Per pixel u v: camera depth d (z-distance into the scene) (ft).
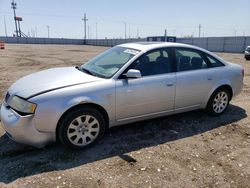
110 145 13.93
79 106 12.96
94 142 13.74
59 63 59.06
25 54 89.92
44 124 12.18
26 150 13.25
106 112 13.67
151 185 10.60
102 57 16.67
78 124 13.05
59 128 12.67
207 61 17.48
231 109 20.22
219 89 17.95
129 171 11.55
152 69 15.12
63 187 10.30
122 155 12.93
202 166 12.12
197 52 17.15
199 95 16.97
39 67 50.08
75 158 12.55
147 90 14.62
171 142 14.46
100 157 12.70
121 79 14.03
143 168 11.81
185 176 11.29
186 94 16.30
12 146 13.62
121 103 13.97
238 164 12.40
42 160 12.30
